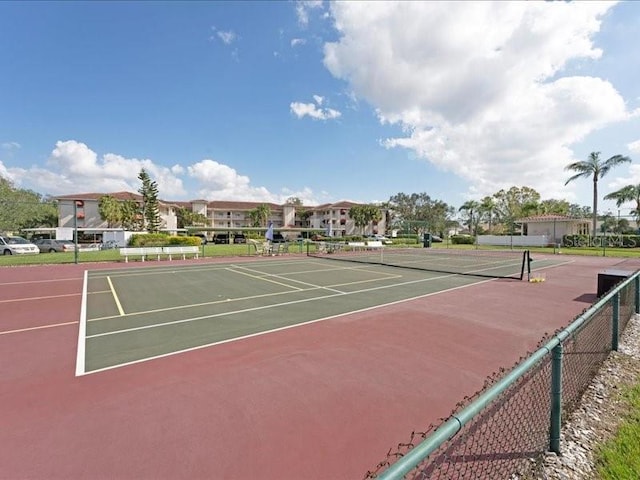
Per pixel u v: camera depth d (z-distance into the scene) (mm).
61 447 3135
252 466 2879
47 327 6988
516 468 2715
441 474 2646
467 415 1891
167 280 13617
